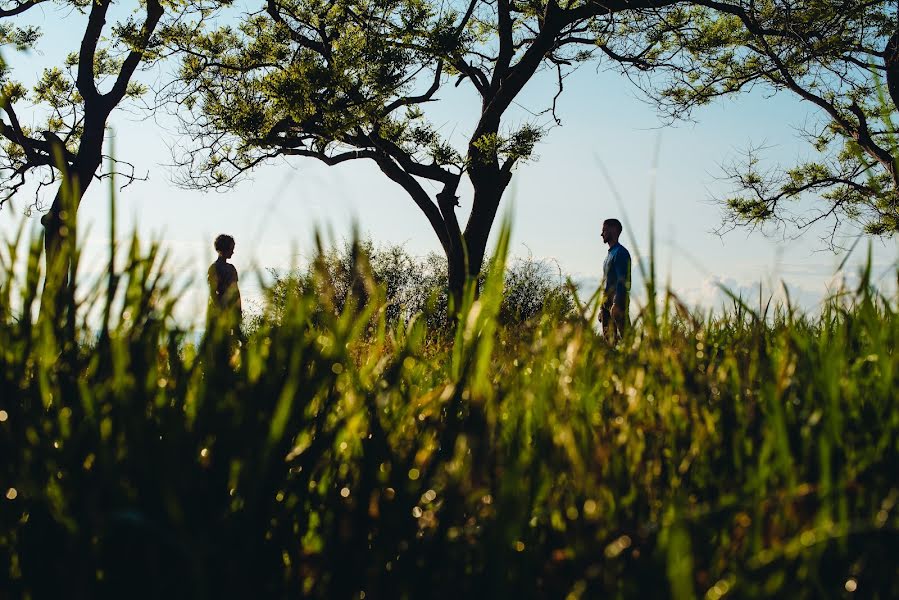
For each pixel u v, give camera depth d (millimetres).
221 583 777
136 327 1002
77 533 809
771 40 15242
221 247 6320
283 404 838
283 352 926
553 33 15773
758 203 17375
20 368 1021
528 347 1234
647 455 1003
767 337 1522
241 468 874
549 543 914
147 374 958
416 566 850
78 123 15859
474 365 1035
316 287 928
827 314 1351
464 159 15078
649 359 1159
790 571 804
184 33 15508
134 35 14648
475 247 15281
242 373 1013
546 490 944
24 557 932
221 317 1000
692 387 1109
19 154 15430
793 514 800
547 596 823
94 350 1056
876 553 820
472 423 927
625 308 1274
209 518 826
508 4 16781
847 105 16031
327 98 14930
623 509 901
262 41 16000
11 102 14773
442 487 916
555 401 1058
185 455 876
